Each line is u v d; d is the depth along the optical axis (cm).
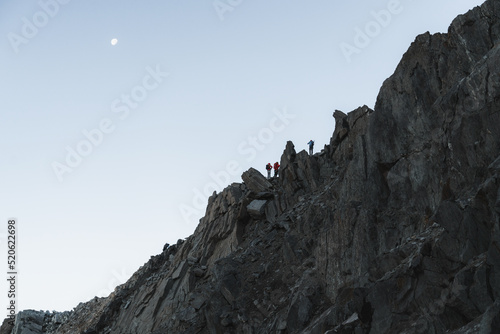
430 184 2602
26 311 6638
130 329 4353
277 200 4359
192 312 3738
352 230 2794
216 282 3791
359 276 2447
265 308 3105
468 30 2756
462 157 2292
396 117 2938
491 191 1845
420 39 3042
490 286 1694
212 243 4538
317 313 2645
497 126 2166
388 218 2700
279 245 3744
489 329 1450
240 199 4691
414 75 2952
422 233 2362
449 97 2523
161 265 5403
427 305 1881
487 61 2375
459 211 1948
